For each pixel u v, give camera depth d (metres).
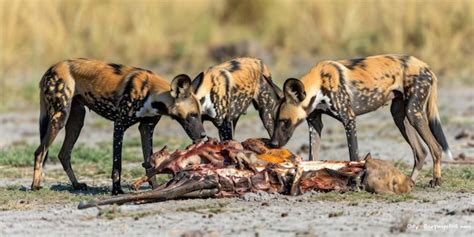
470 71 72.38
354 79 34.75
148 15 82.94
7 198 32.16
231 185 30.16
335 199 30.02
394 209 28.64
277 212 28.11
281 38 83.62
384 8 81.44
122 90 33.41
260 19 88.44
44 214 28.88
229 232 25.47
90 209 28.97
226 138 37.31
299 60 77.50
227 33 86.94
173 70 74.88
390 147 44.91
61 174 39.28
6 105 63.81
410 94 34.88
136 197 28.89
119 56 79.31
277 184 30.53
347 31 80.88
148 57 79.62
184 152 30.50
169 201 29.89
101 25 80.75
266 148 31.58
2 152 43.81
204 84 36.31
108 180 37.59
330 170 30.84
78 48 78.31
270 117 39.44
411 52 77.06
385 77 35.00
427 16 79.00
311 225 26.20
